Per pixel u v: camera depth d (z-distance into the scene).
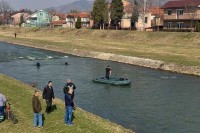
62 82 44.12
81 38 108.00
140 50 72.06
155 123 26.83
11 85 35.69
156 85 42.03
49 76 48.91
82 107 31.47
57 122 22.83
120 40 94.31
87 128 21.77
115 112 29.86
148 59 59.31
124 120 27.53
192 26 93.19
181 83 43.22
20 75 49.88
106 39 99.25
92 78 47.03
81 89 39.56
